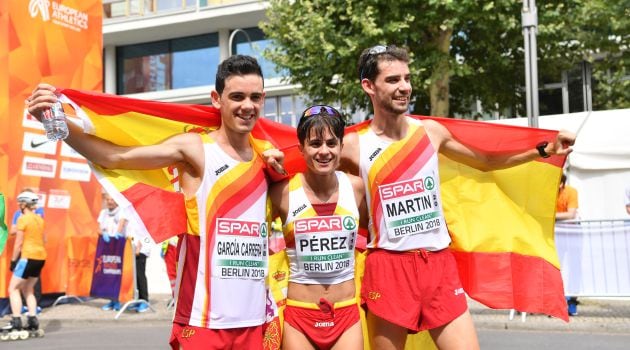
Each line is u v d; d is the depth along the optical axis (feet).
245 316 10.53
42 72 38.40
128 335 29.07
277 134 13.01
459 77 48.67
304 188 11.68
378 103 11.86
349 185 11.88
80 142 10.64
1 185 35.70
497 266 14.32
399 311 11.65
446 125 13.02
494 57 46.60
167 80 86.89
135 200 11.09
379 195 11.90
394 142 12.00
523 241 14.38
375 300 11.87
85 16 41.29
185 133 10.96
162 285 46.52
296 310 11.68
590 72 59.57
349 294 11.77
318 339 11.61
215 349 10.31
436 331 11.93
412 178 11.90
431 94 45.11
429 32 44.55
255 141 11.78
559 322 28.45
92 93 10.91
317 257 11.54
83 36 41.14
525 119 39.19
